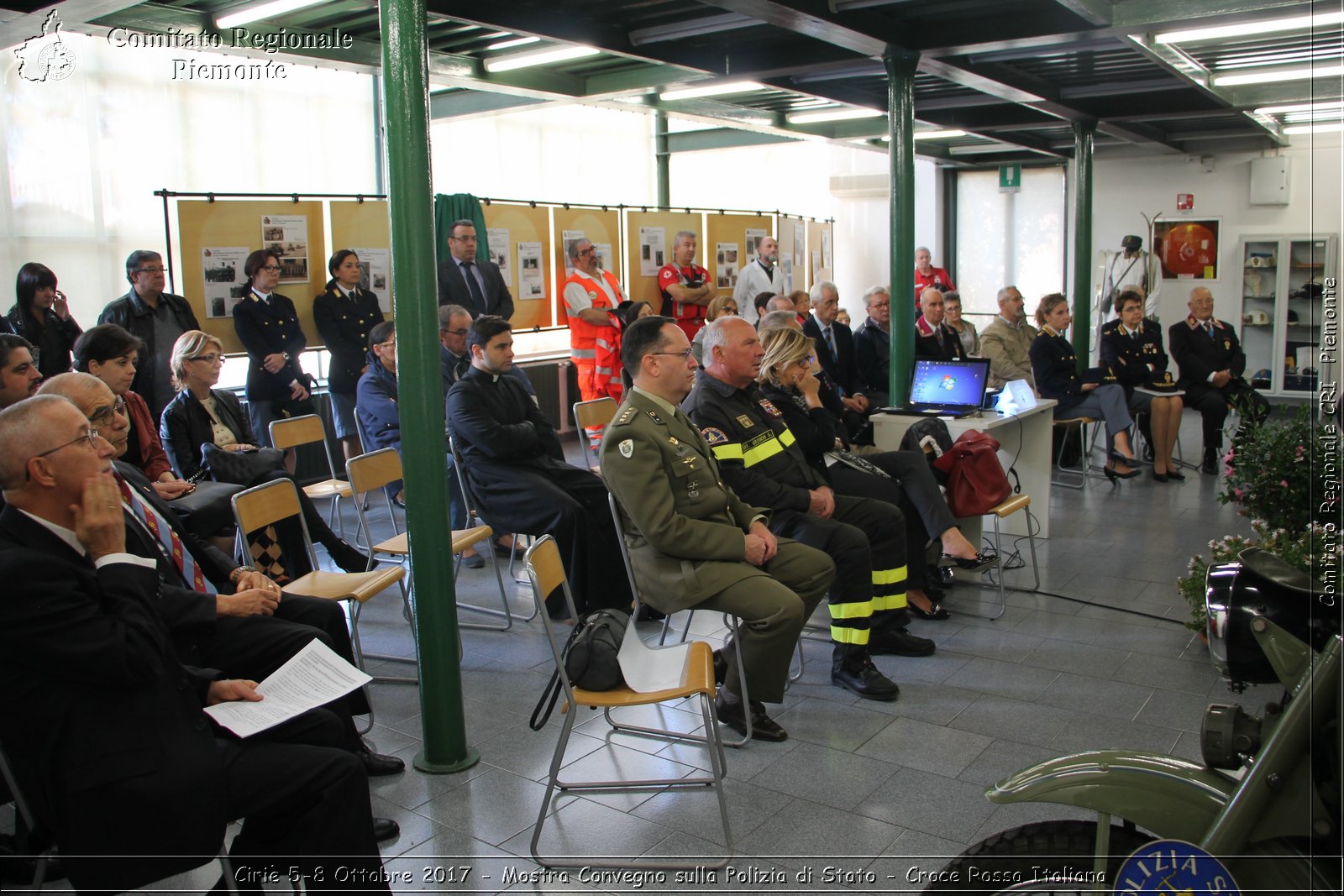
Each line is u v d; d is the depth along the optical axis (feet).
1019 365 25.03
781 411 13.80
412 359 10.05
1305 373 35.45
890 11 17.89
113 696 6.84
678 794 10.05
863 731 11.43
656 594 11.02
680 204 38.24
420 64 9.96
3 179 19.62
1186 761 6.22
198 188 22.67
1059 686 12.64
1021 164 40.42
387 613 15.88
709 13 17.80
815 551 11.66
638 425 10.85
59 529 7.18
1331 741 5.56
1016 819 9.45
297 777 7.19
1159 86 24.94
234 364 23.35
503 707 12.21
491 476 15.72
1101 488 24.49
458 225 23.63
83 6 15.28
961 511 15.33
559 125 31.99
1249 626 6.15
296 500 12.17
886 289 24.62
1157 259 35.96
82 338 12.57
